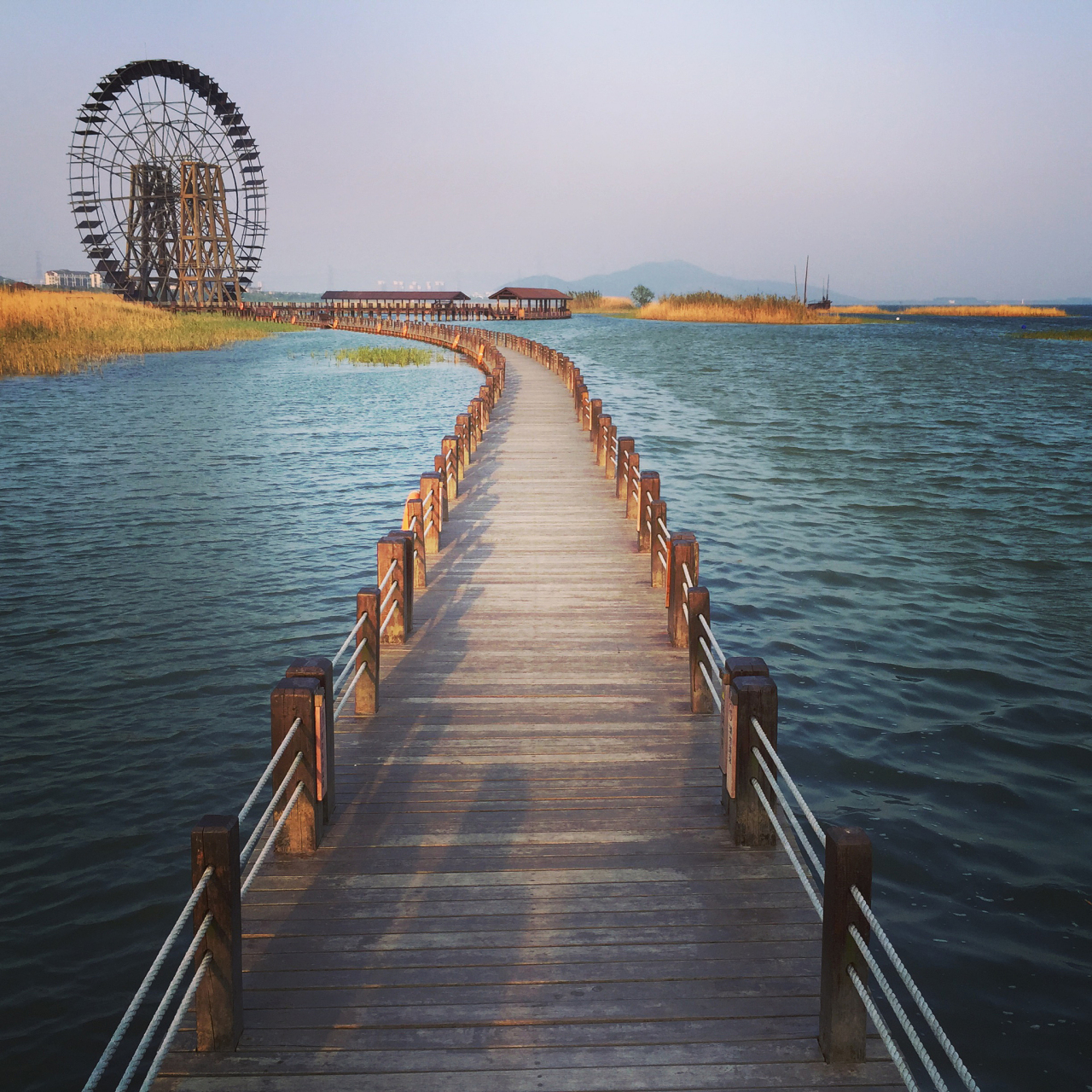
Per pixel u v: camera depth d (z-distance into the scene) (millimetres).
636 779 5488
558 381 30406
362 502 16078
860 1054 3291
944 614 10359
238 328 65312
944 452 21000
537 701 6613
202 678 8672
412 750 5871
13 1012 4582
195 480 17844
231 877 3297
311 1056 3305
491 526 11828
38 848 6000
